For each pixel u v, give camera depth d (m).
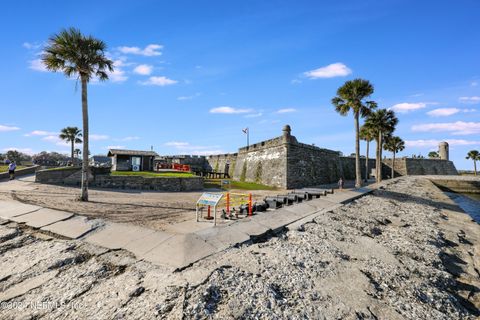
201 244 8.05
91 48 15.23
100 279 6.33
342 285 6.39
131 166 36.19
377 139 42.56
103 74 16.52
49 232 9.35
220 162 51.34
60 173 21.55
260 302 5.29
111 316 4.88
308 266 7.27
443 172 72.25
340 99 32.12
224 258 7.36
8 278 6.54
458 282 7.76
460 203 30.52
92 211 12.52
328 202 17.03
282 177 30.09
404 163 65.56
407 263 8.30
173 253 7.34
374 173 59.38
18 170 27.20
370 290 6.24
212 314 4.87
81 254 7.62
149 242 8.12
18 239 8.77
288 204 15.65
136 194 19.39
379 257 8.56
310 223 11.74
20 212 11.41
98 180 21.27
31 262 7.27
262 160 35.59
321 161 38.75
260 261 7.32
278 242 9.12
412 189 32.22
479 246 11.56
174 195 20.20
